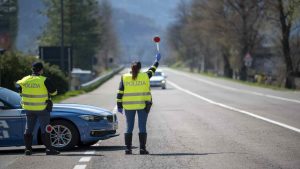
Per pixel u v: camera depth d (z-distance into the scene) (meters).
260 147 28.72
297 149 27.92
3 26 162.12
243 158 25.22
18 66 70.88
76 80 102.75
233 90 101.88
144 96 26.97
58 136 28.77
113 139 33.22
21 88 27.23
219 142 30.91
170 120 44.69
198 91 98.75
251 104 63.19
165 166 23.31
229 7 156.38
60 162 24.75
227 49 182.38
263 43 155.75
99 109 30.14
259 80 142.75
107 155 26.72
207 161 24.48
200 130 37.03
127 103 26.89
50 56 103.88
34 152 28.70
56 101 71.50
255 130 36.59
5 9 162.88
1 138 28.52
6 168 23.38
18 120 28.45
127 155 26.62
